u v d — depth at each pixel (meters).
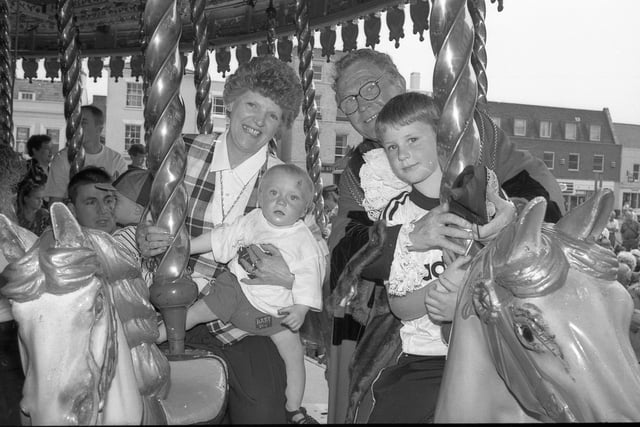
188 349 2.63
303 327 3.16
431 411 2.15
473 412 1.73
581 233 1.55
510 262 1.47
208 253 2.98
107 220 3.66
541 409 1.60
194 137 3.10
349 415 2.45
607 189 1.55
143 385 1.81
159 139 2.32
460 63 2.05
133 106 25.66
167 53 2.30
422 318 2.36
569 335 1.42
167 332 2.38
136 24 7.57
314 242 2.90
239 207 2.98
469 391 1.73
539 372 1.49
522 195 2.54
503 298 1.53
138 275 1.79
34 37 8.36
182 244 2.37
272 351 2.83
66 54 4.27
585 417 1.43
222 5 6.51
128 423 1.60
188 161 2.99
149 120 2.34
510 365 1.59
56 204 1.42
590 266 1.49
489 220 2.03
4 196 2.22
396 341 2.45
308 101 5.01
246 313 2.79
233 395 2.67
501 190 2.31
